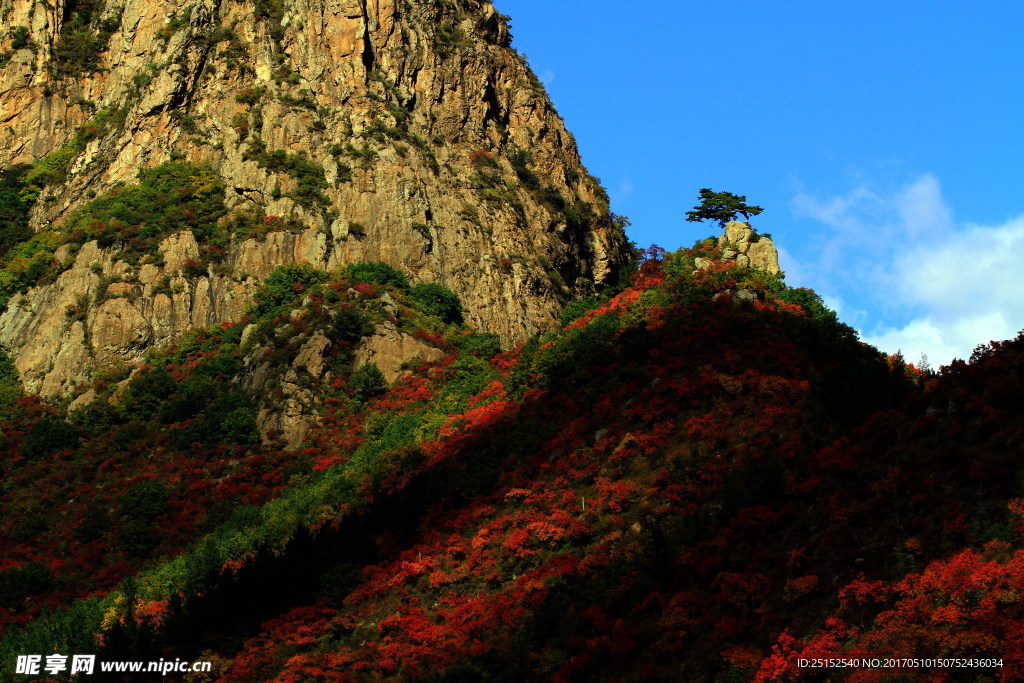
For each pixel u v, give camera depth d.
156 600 64.81
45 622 65.25
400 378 89.88
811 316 76.19
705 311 75.44
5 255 107.00
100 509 77.44
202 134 112.94
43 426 87.56
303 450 82.38
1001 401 52.09
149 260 100.94
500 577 57.69
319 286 97.88
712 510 56.28
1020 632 39.00
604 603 52.03
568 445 66.12
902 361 71.38
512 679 49.12
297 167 108.25
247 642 57.06
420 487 67.31
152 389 90.25
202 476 80.44
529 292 107.31
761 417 62.84
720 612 48.91
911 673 40.25
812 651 43.44
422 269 103.94
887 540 48.22
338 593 59.75
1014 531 44.88
